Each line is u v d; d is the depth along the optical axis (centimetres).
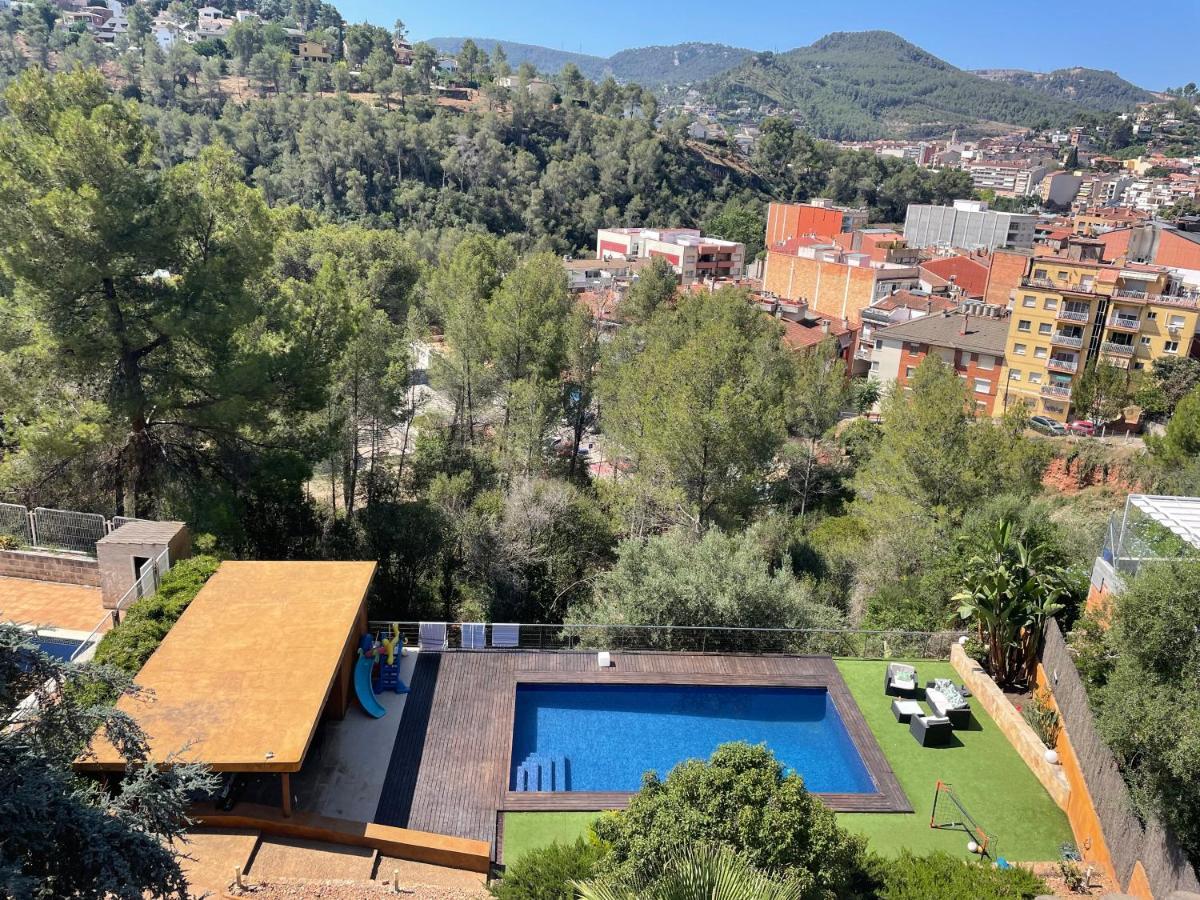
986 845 1560
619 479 3622
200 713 1418
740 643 2350
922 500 2995
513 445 3738
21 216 2141
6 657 867
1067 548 2369
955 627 2367
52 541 2159
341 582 1900
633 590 2417
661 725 1988
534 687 2045
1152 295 6072
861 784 1817
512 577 2786
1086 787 1602
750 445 3048
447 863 1435
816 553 3167
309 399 2548
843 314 9294
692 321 4688
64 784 858
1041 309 6359
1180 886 1207
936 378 4053
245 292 2416
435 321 5747
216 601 1788
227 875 1289
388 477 3606
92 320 2273
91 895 805
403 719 1825
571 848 1264
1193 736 1225
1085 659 1808
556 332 4162
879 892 1280
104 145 2169
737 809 1114
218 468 2555
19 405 2228
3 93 2291
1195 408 3691
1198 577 1348
